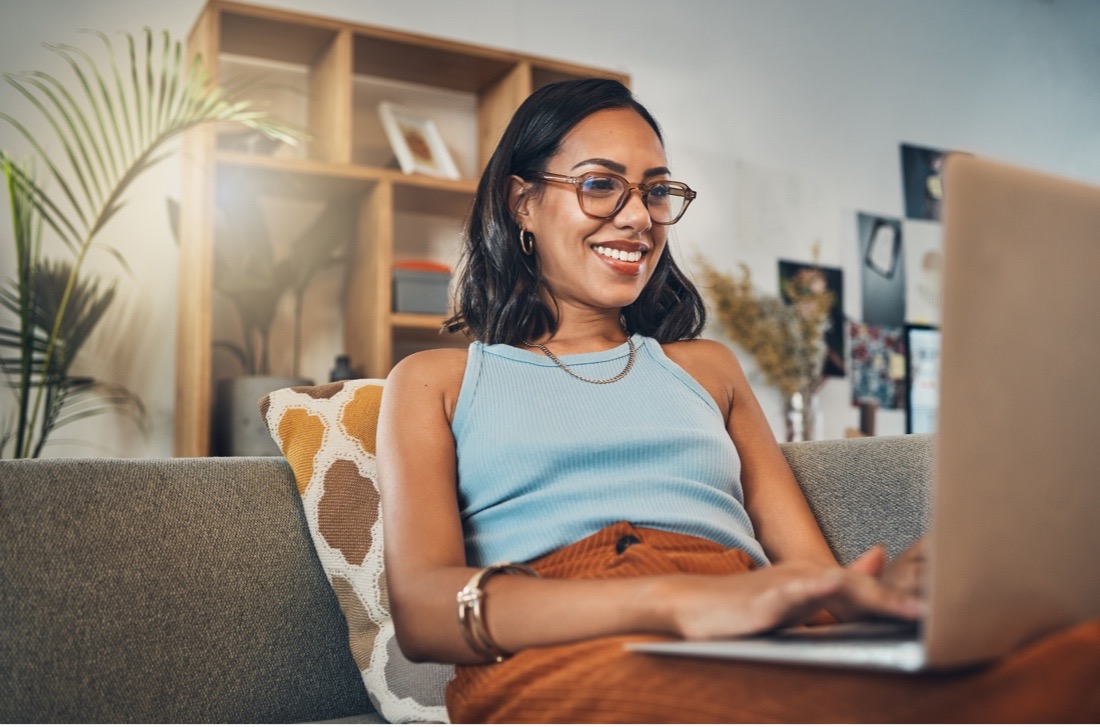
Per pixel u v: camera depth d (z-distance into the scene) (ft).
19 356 9.97
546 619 2.53
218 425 9.94
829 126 15.23
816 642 1.91
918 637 1.87
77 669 3.08
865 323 14.98
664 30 14.05
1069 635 1.64
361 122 11.87
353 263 11.29
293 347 11.27
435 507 3.18
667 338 4.23
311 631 3.58
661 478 3.39
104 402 10.32
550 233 3.92
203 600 3.38
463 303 4.28
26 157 10.23
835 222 15.01
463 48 11.12
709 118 14.25
